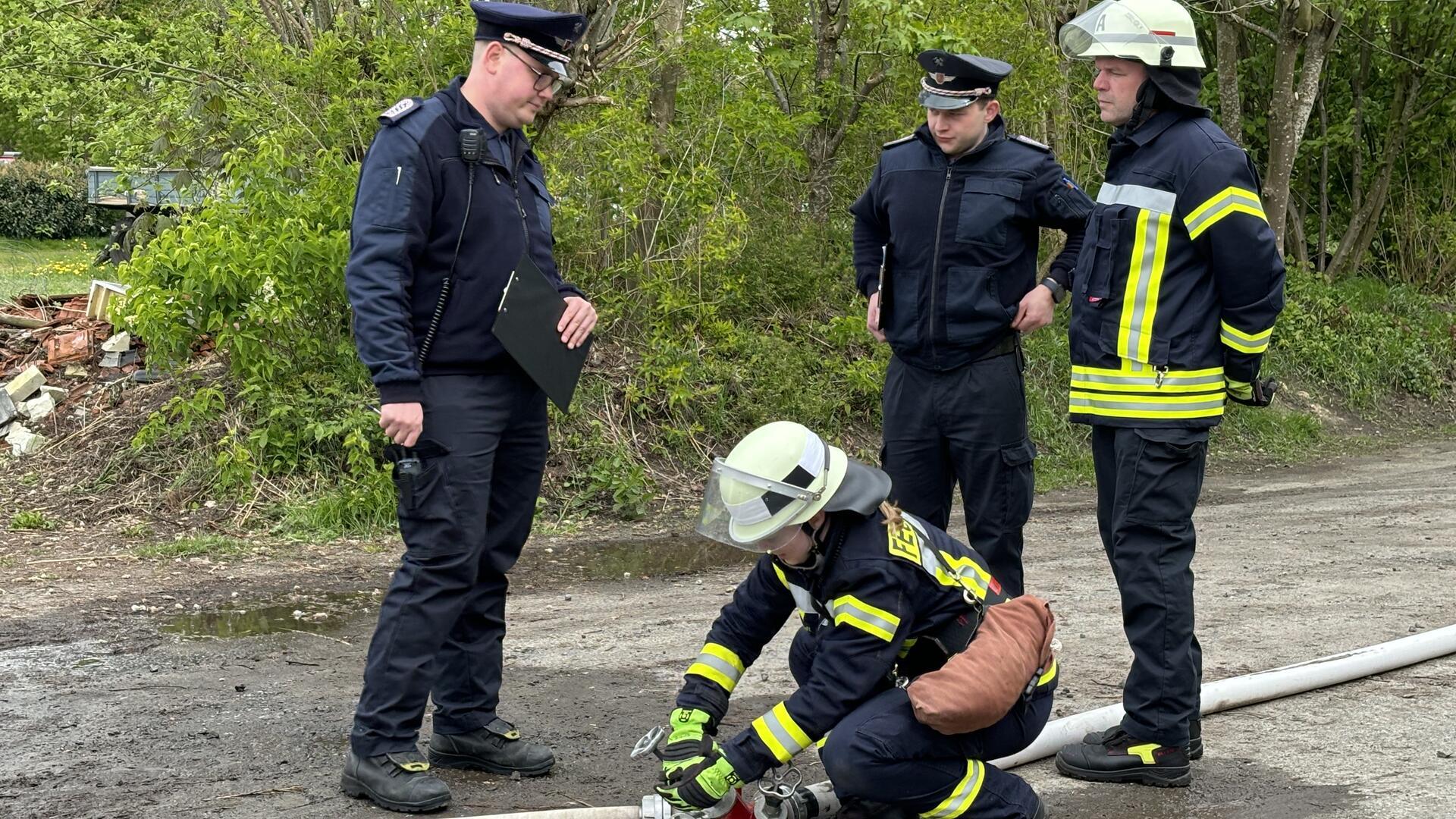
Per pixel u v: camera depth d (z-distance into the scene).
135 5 14.93
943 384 4.64
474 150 3.74
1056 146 13.13
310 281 8.75
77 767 4.03
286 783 3.88
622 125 10.40
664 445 10.26
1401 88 18.69
